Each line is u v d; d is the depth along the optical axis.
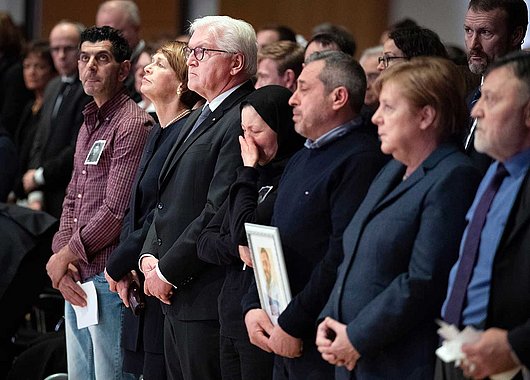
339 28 11.63
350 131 7.13
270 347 7.05
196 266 8.12
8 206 10.84
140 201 9.04
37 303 11.70
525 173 5.89
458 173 6.32
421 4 16.64
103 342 9.46
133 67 12.69
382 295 6.29
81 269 9.51
